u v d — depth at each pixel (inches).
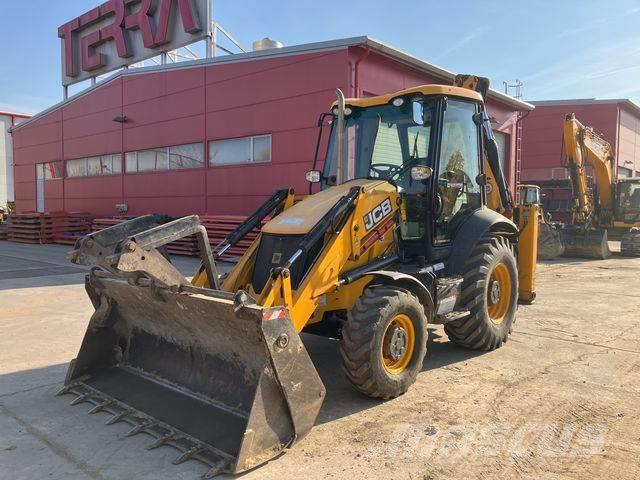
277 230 171.3
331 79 456.1
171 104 615.2
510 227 243.3
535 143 1098.7
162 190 642.8
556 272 486.3
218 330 141.0
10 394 173.2
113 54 759.1
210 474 121.5
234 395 142.6
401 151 202.8
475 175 229.5
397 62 483.8
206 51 606.2
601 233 597.3
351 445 138.5
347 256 165.9
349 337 158.1
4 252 621.3
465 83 265.7
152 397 156.1
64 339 237.8
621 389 177.0
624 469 125.1
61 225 749.3
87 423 150.7
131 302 163.9
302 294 149.0
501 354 218.2
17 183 962.1
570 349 224.2
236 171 548.1
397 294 164.9
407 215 200.5
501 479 121.4
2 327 257.9
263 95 512.1
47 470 126.2
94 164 767.1
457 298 205.5
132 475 123.3
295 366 131.4
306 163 481.7
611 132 1063.6
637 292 370.0
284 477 122.7
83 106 770.2
